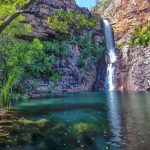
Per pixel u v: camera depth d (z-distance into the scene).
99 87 60.00
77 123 16.75
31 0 10.95
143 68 56.78
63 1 65.56
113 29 73.75
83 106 26.00
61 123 16.64
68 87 53.22
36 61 50.62
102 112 21.83
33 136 13.43
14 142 12.39
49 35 57.12
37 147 11.87
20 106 26.16
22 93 42.38
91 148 11.81
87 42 64.81
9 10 29.28
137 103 27.67
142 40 62.12
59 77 52.97
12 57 36.66
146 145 11.97
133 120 17.86
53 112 21.86
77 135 13.80
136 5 74.56
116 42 70.19
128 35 68.94
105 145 12.16
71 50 59.84
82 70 59.28
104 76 62.31
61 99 34.06
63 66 55.56
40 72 50.56
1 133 13.82
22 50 38.72
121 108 24.12
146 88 53.94
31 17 55.09
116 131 14.69
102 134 14.05
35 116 19.56
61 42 59.06
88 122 17.20
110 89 59.41
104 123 16.98
